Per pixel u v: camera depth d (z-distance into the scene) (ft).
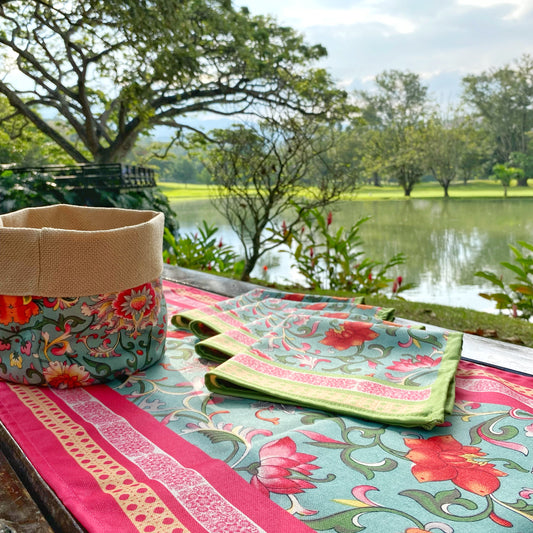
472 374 3.21
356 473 2.15
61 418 2.76
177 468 2.22
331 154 16.49
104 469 2.22
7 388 3.21
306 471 2.18
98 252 3.06
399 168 67.21
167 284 6.14
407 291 18.76
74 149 43.65
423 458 2.26
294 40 44.60
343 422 2.62
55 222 4.21
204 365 3.57
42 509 2.08
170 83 35.86
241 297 4.71
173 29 31.73
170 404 2.93
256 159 12.44
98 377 3.20
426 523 1.82
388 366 3.12
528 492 1.99
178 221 35.22
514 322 7.81
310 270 12.42
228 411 2.83
